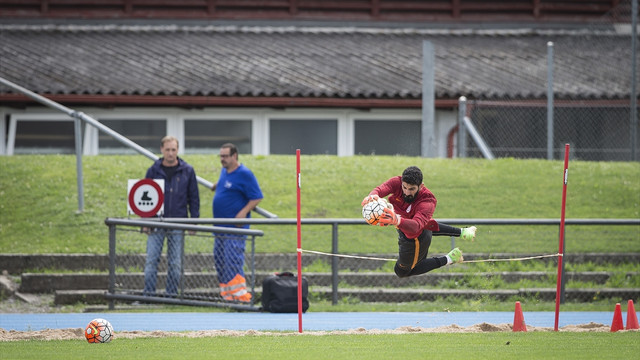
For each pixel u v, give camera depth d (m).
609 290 59.00
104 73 97.69
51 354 33.25
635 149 87.31
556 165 82.44
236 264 53.81
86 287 58.06
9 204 70.19
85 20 111.06
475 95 95.69
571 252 65.56
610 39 111.88
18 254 61.09
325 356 32.84
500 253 64.25
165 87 94.56
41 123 96.62
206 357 32.56
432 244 65.69
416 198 35.72
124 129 97.62
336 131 99.31
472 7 116.06
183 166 56.09
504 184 76.94
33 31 108.06
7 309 53.78
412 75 100.75
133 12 111.75
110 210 69.44
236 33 111.12
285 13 113.75
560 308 55.28
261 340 38.06
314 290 57.69
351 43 110.00
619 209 72.31
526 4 116.19
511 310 54.38
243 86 95.56
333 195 74.12
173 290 54.31
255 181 55.78
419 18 115.19
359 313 52.69
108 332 37.22
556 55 108.50
